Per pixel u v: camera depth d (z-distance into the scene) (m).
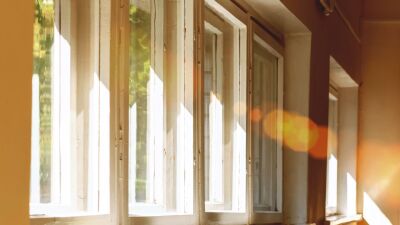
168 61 2.82
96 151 2.19
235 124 3.54
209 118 3.33
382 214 6.97
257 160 3.92
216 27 3.34
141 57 2.61
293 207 4.36
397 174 6.96
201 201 2.86
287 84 4.42
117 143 2.22
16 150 1.43
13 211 1.42
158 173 2.71
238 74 3.55
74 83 2.17
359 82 6.88
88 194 2.19
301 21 4.10
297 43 4.41
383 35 7.01
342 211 6.94
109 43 2.21
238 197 3.49
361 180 7.01
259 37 3.83
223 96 3.47
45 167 2.05
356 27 6.65
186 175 2.82
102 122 2.20
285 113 4.41
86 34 2.20
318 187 4.73
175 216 2.62
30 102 1.47
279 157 4.29
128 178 2.29
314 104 4.55
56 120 2.10
